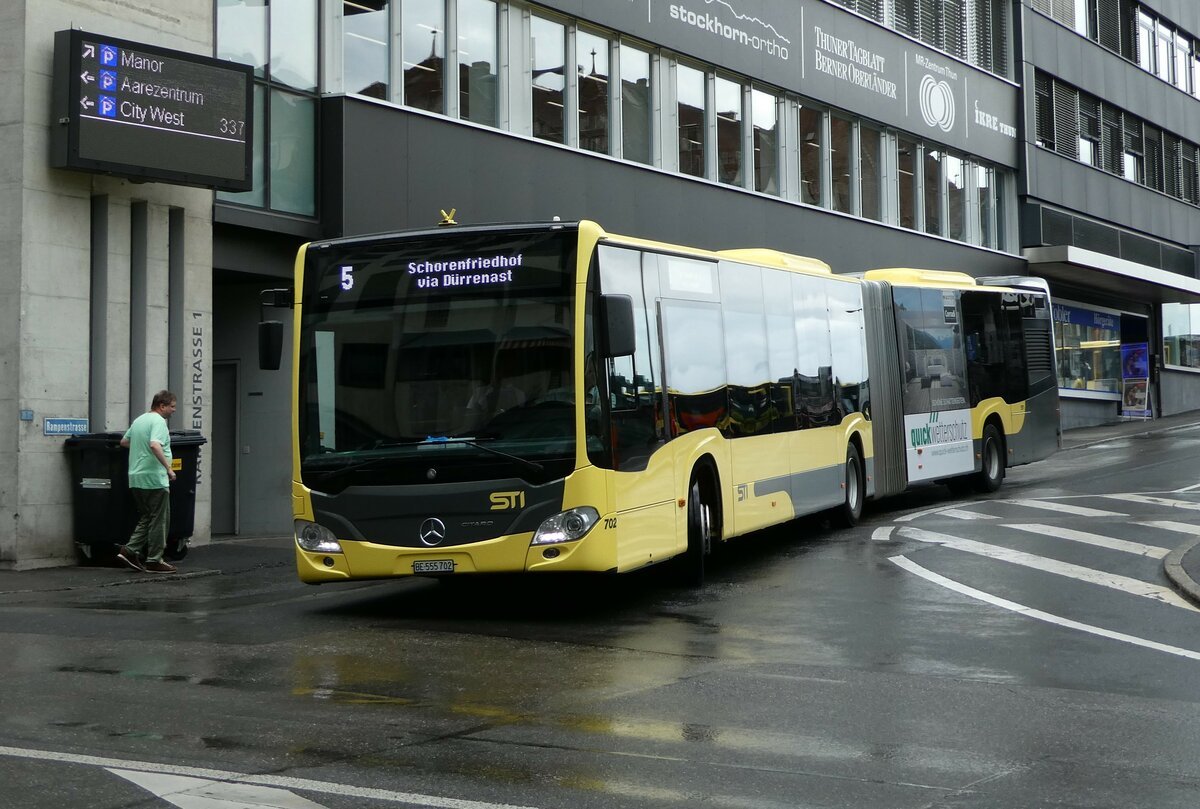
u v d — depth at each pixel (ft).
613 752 22.41
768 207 98.12
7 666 30.68
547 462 37.47
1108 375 153.99
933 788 20.21
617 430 38.70
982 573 44.68
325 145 64.34
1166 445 107.45
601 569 37.50
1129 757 22.15
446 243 39.01
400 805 19.24
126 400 55.47
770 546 54.19
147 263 56.18
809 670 29.84
